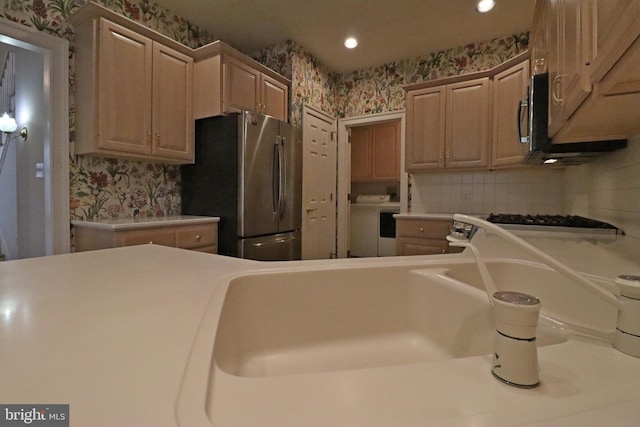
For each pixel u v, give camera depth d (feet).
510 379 1.25
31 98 8.09
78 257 3.45
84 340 1.46
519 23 9.61
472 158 9.92
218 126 8.82
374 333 3.02
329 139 13.02
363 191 18.84
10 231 9.48
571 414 1.08
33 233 8.21
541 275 3.00
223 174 8.79
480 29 9.96
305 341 2.85
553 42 4.58
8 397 1.03
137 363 1.26
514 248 4.05
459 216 2.26
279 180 9.46
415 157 10.83
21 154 8.65
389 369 1.38
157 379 1.15
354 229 16.01
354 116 13.25
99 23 6.86
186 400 1.04
